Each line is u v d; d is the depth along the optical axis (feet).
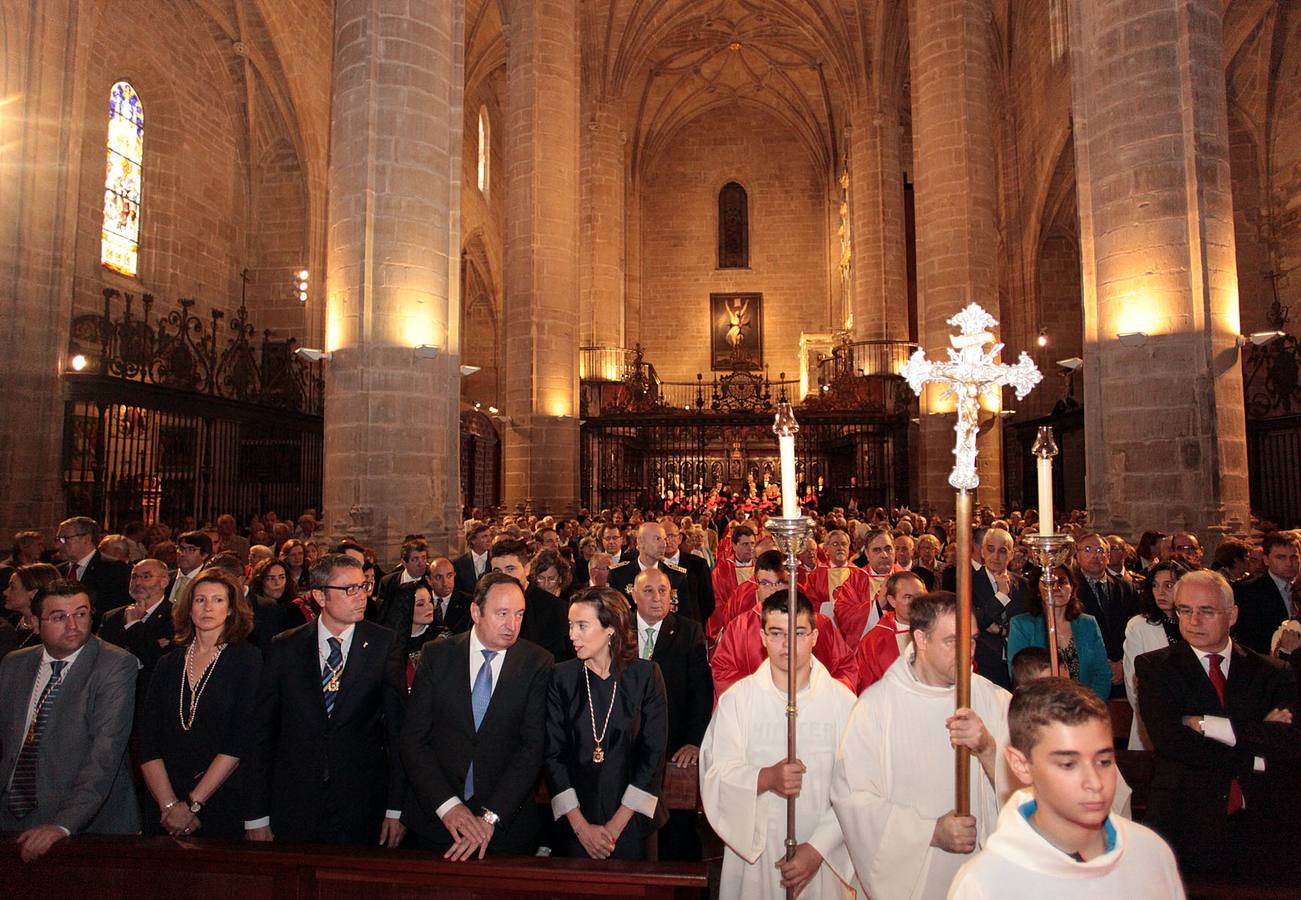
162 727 12.82
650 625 16.42
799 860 10.46
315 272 65.92
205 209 62.39
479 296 103.65
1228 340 29.53
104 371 43.24
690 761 14.64
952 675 10.62
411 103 34.76
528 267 60.18
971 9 53.88
